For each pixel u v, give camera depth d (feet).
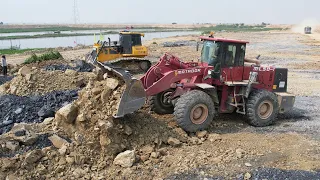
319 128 28.48
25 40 178.60
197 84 26.89
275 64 70.38
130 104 22.63
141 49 59.62
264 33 220.02
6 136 21.20
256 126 28.60
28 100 33.91
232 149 23.61
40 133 22.15
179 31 321.11
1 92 38.70
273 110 28.73
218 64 27.58
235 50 28.04
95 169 20.02
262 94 28.09
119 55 58.39
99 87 23.66
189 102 25.04
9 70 58.54
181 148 23.44
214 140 24.97
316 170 20.86
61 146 20.83
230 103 28.50
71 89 38.65
